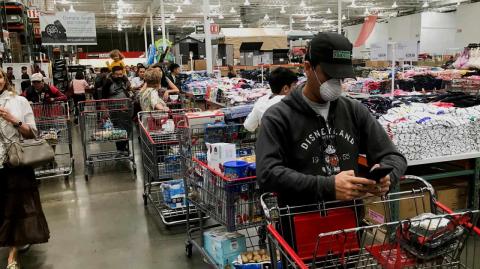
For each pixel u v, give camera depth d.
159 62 10.45
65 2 21.52
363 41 11.45
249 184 2.76
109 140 6.52
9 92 3.29
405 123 3.24
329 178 1.50
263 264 2.80
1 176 3.36
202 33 14.98
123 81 7.19
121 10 24.89
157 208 4.58
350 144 1.76
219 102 6.85
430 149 3.32
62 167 6.80
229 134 3.53
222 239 3.04
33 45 13.91
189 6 23.62
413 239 1.53
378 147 1.77
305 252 1.66
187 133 3.53
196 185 3.32
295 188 1.52
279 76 3.36
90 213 4.79
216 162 2.95
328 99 1.62
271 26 34.53
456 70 6.70
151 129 4.96
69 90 12.57
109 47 40.69
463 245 1.62
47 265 3.58
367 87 6.03
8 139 3.26
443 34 22.69
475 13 17.56
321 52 1.56
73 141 9.34
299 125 1.69
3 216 3.39
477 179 3.61
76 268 3.51
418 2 24.58
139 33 39.38
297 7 25.78
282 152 1.68
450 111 3.56
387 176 1.50
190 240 3.63
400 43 5.05
